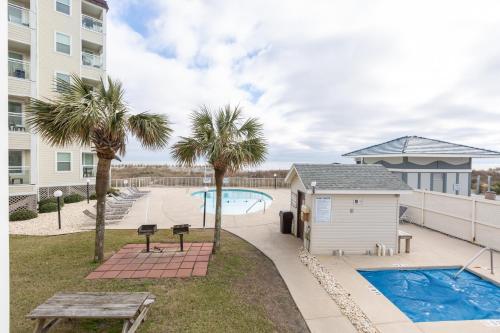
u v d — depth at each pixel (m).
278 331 4.55
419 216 12.45
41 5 16.61
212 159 7.62
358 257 8.35
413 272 7.62
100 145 6.77
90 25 19.64
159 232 10.39
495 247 8.99
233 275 6.59
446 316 5.77
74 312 3.78
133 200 17.38
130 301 4.11
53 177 16.92
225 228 11.62
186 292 5.58
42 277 6.13
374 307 5.52
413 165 15.85
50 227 11.04
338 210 8.57
